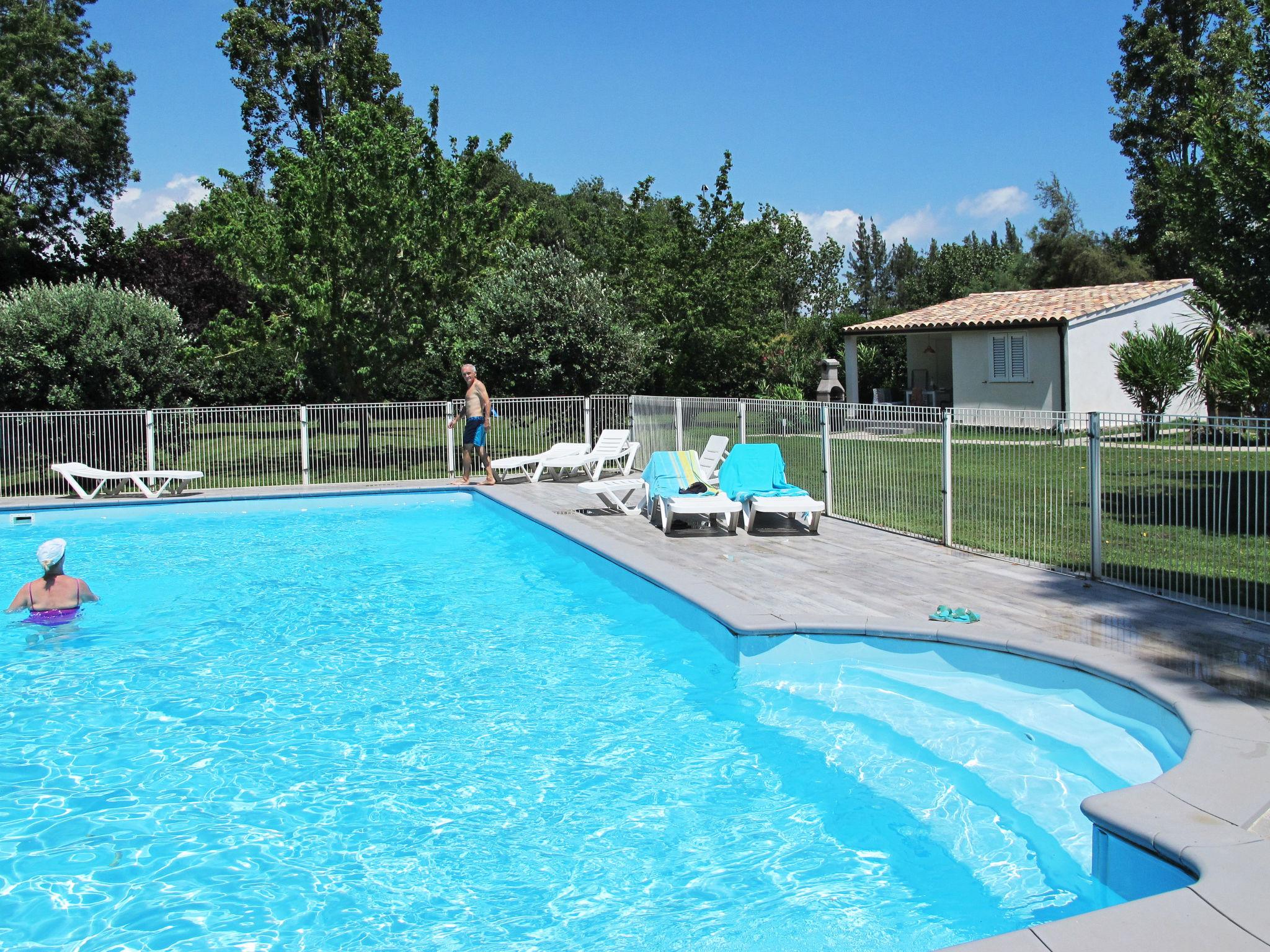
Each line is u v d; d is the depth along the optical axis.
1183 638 6.79
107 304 18.08
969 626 7.23
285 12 36.69
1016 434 10.46
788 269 47.47
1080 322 24.09
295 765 6.13
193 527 15.41
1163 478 8.45
